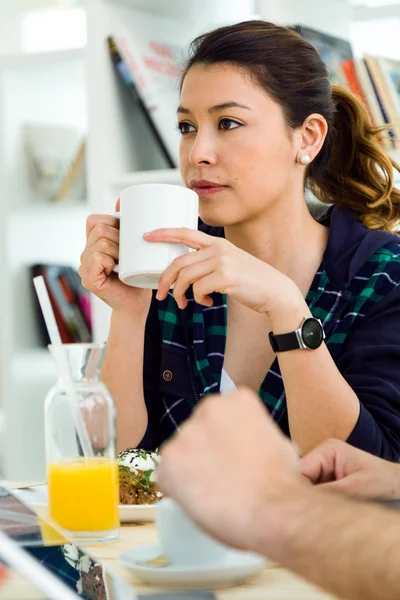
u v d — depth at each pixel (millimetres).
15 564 658
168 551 984
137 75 2648
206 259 1441
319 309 1795
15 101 3170
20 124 3186
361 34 2891
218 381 1839
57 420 1175
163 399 1902
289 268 1857
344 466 1114
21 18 3693
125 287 1712
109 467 1176
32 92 3193
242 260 1477
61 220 3264
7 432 3174
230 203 1752
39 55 3082
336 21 2736
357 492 1078
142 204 1377
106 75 2666
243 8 2939
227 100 1709
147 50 2684
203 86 1729
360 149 1972
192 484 615
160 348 1929
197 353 1855
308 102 1795
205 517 611
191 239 1405
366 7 2736
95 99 2666
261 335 1858
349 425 1536
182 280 1419
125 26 2668
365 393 1639
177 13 2803
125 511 1265
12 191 3162
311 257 1862
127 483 1332
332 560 593
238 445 628
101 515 1163
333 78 2574
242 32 1747
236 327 1877
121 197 1411
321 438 1549
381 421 1604
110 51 2672
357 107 1958
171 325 1903
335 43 2625
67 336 3195
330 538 598
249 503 615
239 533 613
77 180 3168
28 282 3197
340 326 1775
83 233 3312
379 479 1097
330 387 1531
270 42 1752
